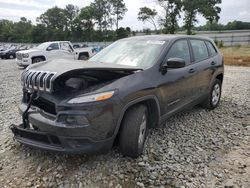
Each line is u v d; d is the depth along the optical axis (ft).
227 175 11.64
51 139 11.15
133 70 12.55
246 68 51.70
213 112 20.11
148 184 10.88
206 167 12.21
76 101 10.56
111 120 11.08
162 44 15.15
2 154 13.12
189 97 16.69
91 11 257.34
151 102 13.29
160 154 13.15
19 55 52.39
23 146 13.80
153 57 14.24
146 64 13.89
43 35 284.20
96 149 11.03
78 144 10.87
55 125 10.65
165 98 14.03
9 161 12.48
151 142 14.42
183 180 11.17
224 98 24.57
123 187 10.68
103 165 11.99
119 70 11.91
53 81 10.69
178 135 15.55
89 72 11.41
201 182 11.09
